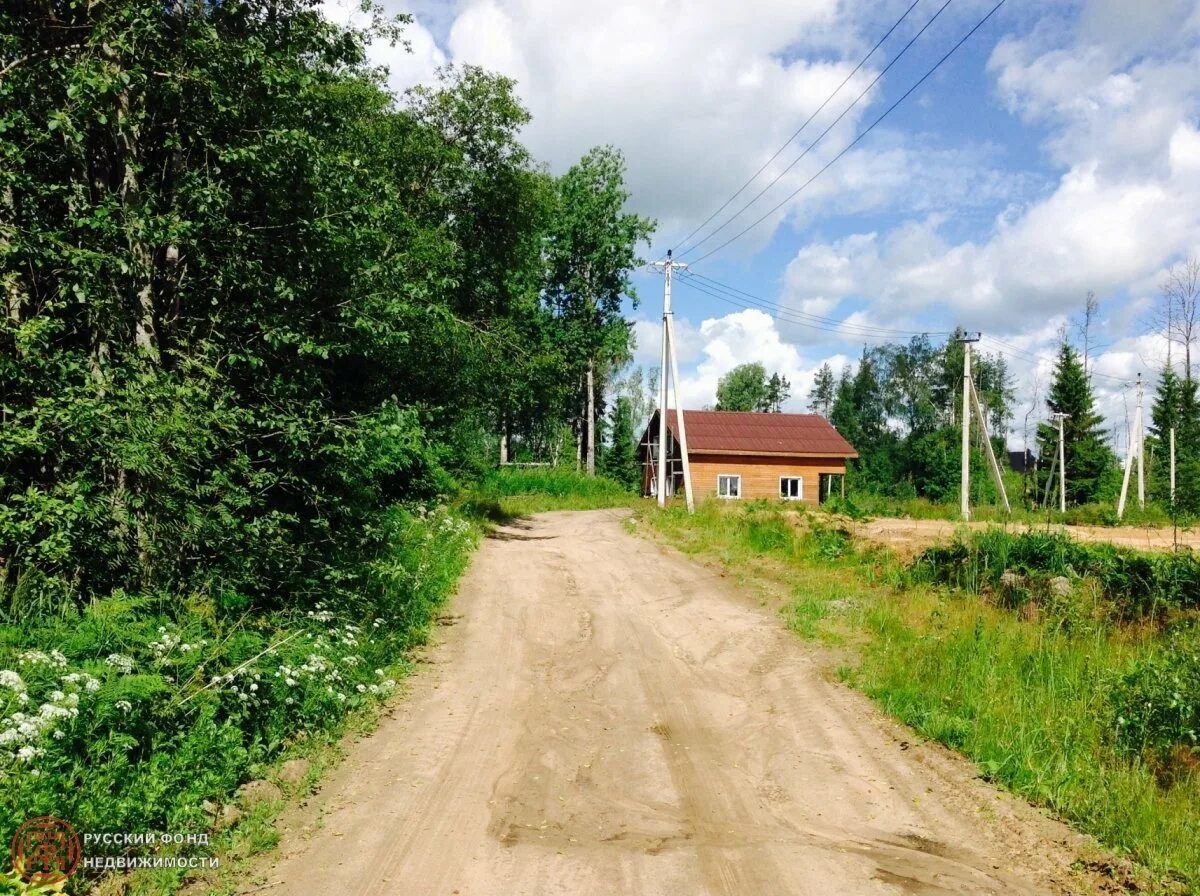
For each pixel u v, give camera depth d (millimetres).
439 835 4758
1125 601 9977
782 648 9555
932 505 35125
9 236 6719
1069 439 47438
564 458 50344
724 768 6059
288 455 8625
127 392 6605
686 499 26203
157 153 8523
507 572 14867
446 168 21766
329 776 5570
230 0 8797
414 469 18672
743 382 93250
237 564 7582
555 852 4605
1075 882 4430
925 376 77562
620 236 48094
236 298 8641
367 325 9070
